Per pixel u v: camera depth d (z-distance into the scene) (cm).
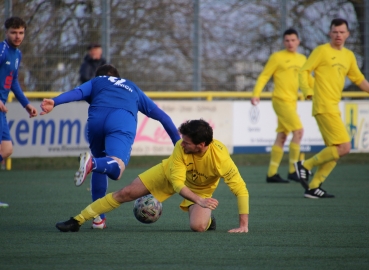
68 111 3719
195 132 1513
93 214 1689
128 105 1750
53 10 3881
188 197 1550
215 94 4000
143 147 3797
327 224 1875
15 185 3045
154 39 4012
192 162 1598
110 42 3959
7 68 2252
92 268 1255
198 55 4053
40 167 4028
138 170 3834
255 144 3953
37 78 3866
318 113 2547
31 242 1538
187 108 3847
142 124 3788
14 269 1246
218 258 1354
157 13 4009
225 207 2302
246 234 1672
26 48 3847
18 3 3825
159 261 1321
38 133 3675
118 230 1750
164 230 1753
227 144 3906
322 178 2591
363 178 3403
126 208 2250
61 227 1689
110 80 1798
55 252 1412
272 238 1609
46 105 1667
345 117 4059
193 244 1514
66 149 3722
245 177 3469
